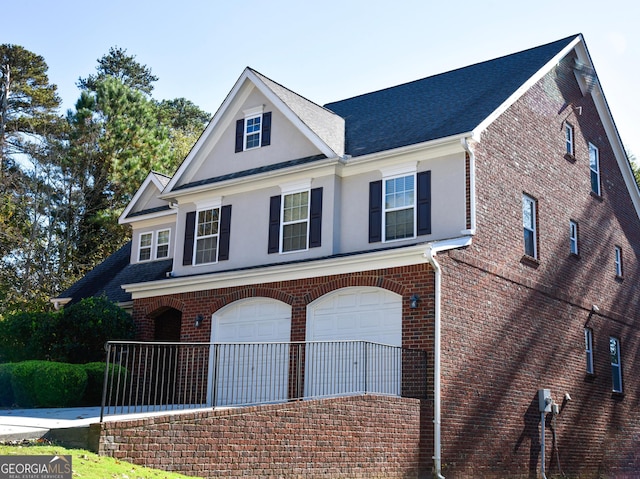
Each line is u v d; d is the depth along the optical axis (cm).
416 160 1914
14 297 3972
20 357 2205
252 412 1279
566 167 2270
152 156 4534
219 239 2266
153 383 2172
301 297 1898
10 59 4916
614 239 2480
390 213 1941
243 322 2041
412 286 1684
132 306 2367
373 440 1479
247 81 2325
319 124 2208
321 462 1374
